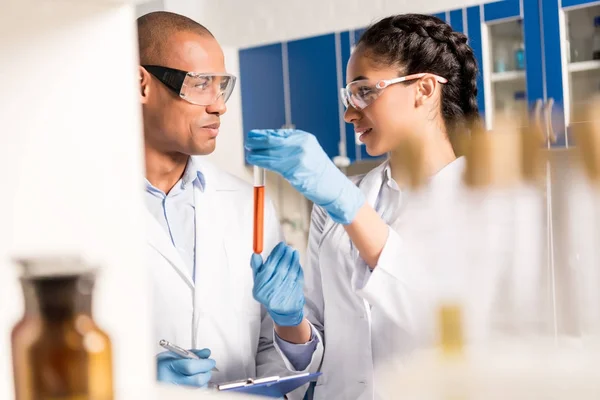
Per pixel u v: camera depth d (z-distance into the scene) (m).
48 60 0.75
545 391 0.62
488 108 3.12
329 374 1.73
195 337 1.84
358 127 1.74
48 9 0.75
